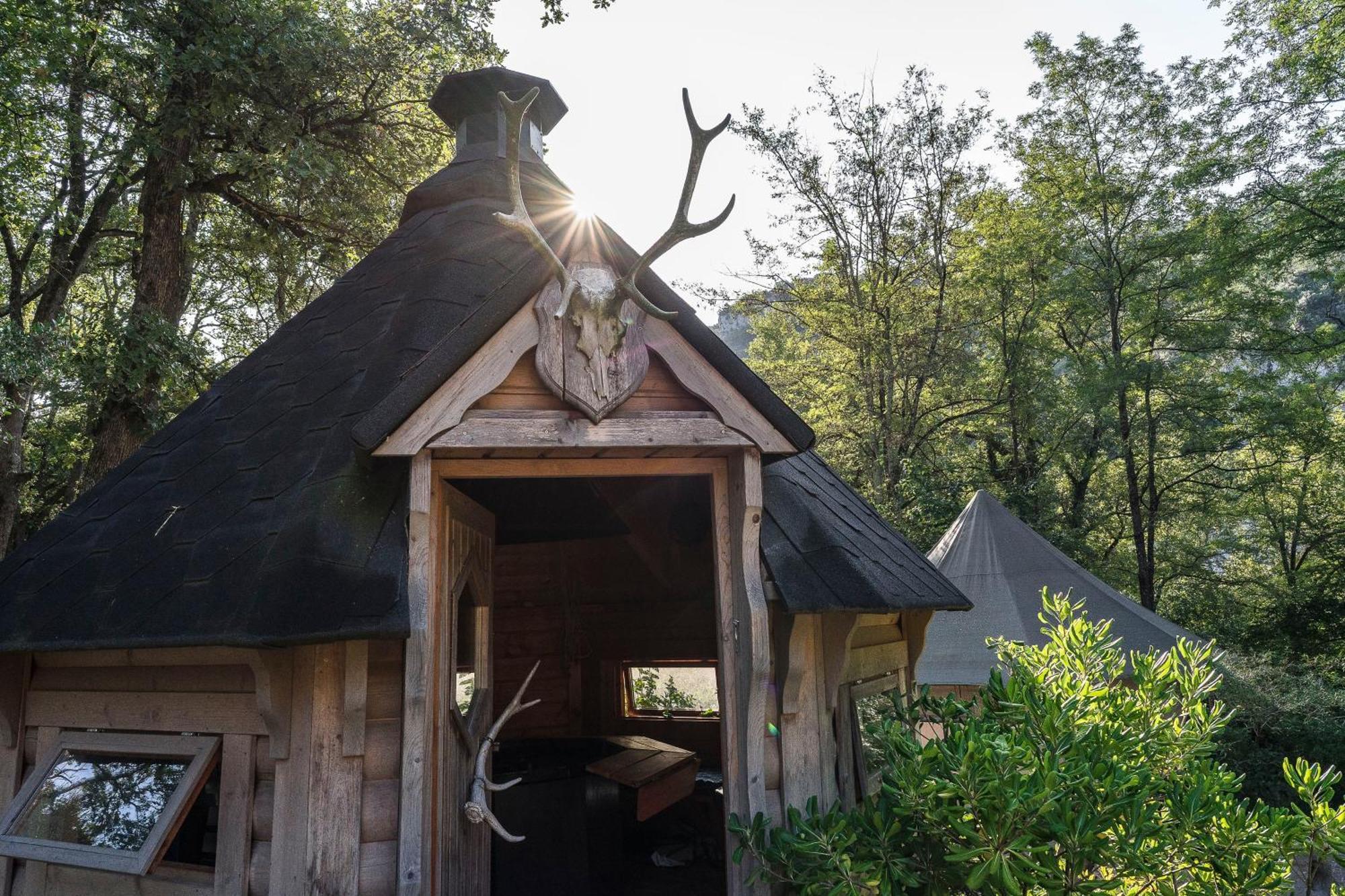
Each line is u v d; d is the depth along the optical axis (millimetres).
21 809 3826
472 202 5621
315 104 14086
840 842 3412
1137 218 20484
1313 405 20000
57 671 4141
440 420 3266
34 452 18094
